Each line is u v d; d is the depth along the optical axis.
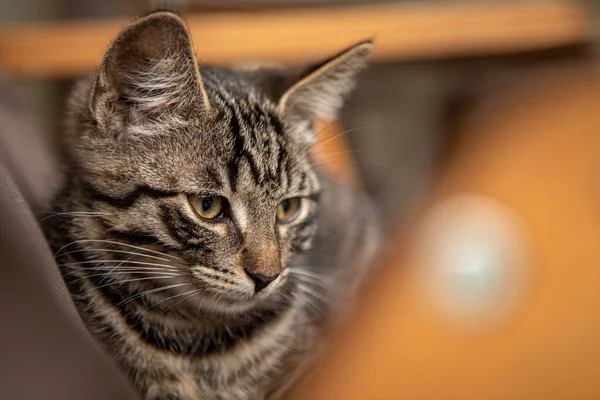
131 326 0.43
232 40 0.58
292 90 0.47
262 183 0.45
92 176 0.44
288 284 0.48
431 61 0.66
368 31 0.59
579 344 0.38
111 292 0.43
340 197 0.55
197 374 0.44
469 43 0.59
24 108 0.56
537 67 0.55
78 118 0.45
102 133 0.43
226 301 0.45
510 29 0.58
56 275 0.37
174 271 0.44
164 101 0.43
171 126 0.43
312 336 0.48
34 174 0.47
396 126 0.71
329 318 0.50
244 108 0.45
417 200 0.51
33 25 0.73
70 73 0.60
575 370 0.38
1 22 0.75
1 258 0.34
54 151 0.54
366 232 0.57
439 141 0.63
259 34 0.59
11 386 0.34
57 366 0.34
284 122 0.47
